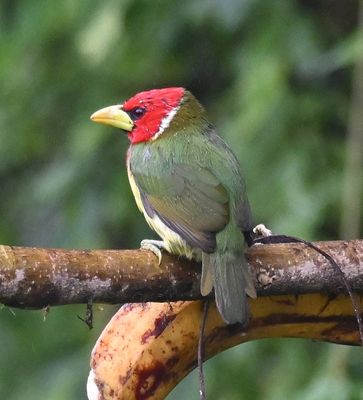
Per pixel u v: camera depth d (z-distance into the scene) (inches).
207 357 277.9
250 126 416.8
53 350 488.4
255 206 417.1
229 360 428.5
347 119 431.8
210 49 468.8
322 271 265.9
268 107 420.5
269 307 277.0
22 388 483.5
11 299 239.8
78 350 482.6
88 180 467.5
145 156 312.8
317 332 283.3
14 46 489.1
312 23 433.7
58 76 489.1
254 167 420.8
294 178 415.5
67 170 467.8
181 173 301.6
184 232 281.7
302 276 266.1
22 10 480.1
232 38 458.3
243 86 428.5
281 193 414.9
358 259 267.3
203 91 479.2
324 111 429.4
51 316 494.3
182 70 477.1
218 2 436.5
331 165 420.8
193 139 312.5
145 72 477.4
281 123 423.8
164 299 260.2
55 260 242.2
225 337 277.0
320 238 418.3
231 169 302.2
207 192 294.2
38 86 494.0
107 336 268.4
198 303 270.5
